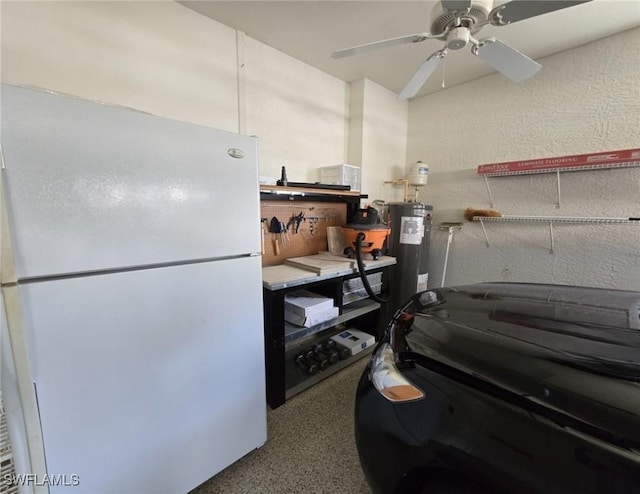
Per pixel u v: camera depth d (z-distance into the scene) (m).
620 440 0.55
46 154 0.73
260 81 2.08
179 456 1.08
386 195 3.08
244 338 1.23
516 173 2.40
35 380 0.76
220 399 1.18
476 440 0.69
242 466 1.34
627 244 2.00
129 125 0.86
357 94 2.71
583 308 0.98
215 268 1.10
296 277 1.75
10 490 0.74
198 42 1.76
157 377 0.99
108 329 0.87
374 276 2.41
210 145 1.05
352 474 1.30
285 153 2.30
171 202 0.96
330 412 1.71
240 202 1.16
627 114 1.94
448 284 3.01
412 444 0.79
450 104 2.85
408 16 1.78
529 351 0.76
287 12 1.75
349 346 2.34
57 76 1.34
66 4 1.34
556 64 2.20
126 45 1.51
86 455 0.87
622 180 1.99
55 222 0.75
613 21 1.81
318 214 2.51
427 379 0.84
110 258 0.85
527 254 2.47
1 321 0.69
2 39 1.21
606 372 0.65
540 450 0.61
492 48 1.37
